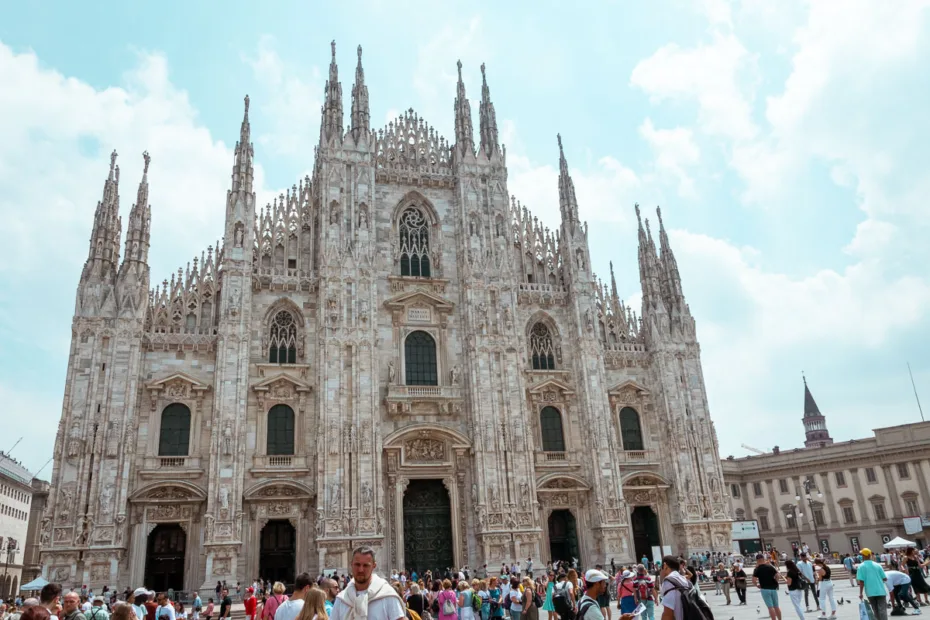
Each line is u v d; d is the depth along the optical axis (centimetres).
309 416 6159
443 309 6856
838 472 10350
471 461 6419
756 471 11162
